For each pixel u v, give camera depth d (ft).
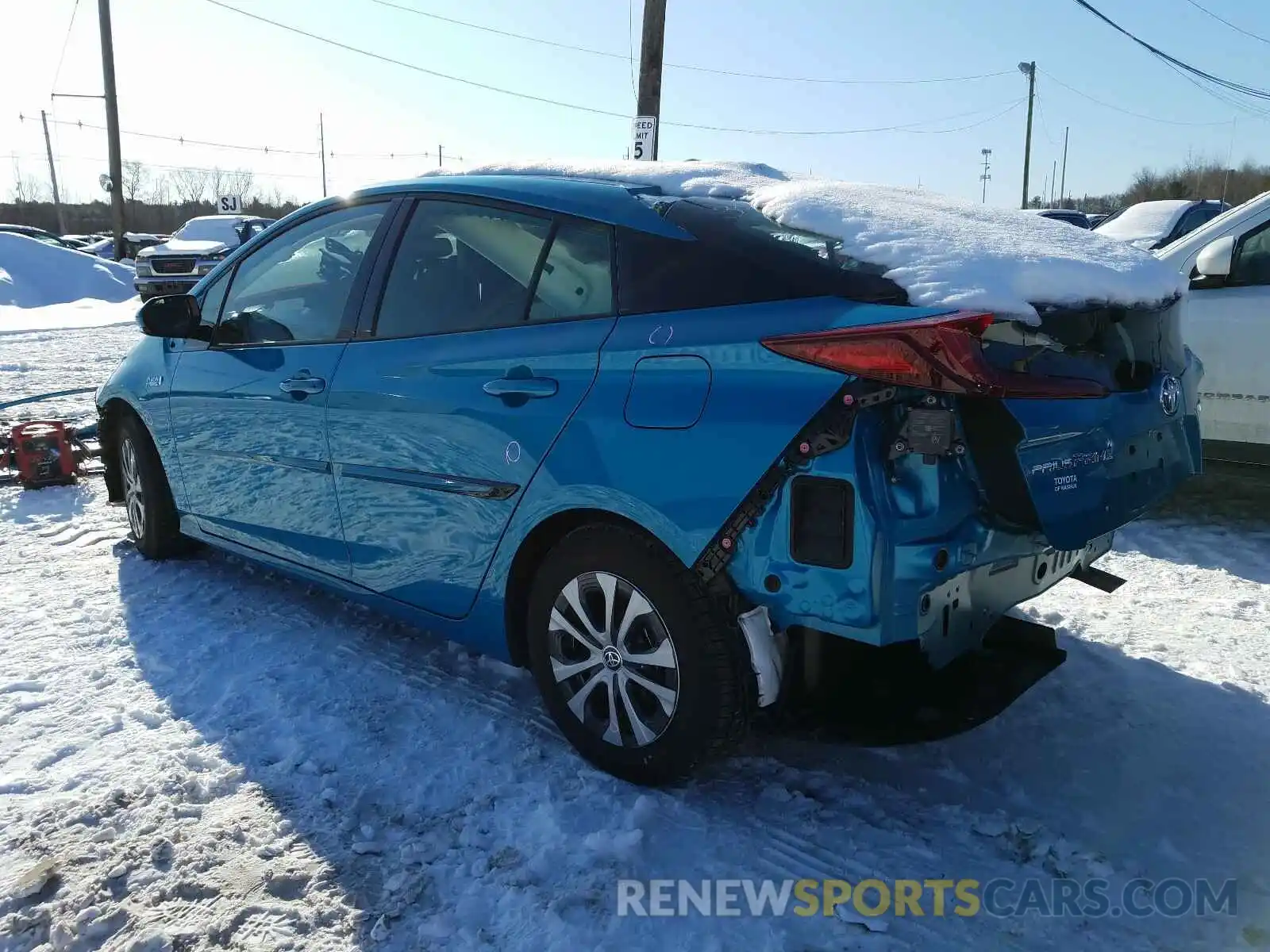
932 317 7.16
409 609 10.88
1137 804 8.86
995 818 8.66
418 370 10.10
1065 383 7.66
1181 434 9.79
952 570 7.43
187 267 62.90
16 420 24.39
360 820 8.59
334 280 11.64
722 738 8.29
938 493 7.34
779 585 7.60
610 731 9.01
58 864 7.97
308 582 12.57
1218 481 20.31
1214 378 16.58
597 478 8.48
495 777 9.23
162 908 7.52
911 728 8.64
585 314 9.08
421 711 10.49
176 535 15.10
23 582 14.35
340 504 11.22
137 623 12.82
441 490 9.93
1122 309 8.71
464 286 10.18
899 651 8.30
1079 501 8.05
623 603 8.67
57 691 10.89
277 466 12.02
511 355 9.35
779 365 7.56
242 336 12.89
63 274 77.20
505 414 9.25
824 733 8.65
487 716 10.36
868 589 7.22
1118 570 15.03
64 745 9.71
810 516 7.39
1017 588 8.66
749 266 8.24
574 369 8.82
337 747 9.77
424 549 10.31
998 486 7.52
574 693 9.31
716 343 7.95
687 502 7.91
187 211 257.55
